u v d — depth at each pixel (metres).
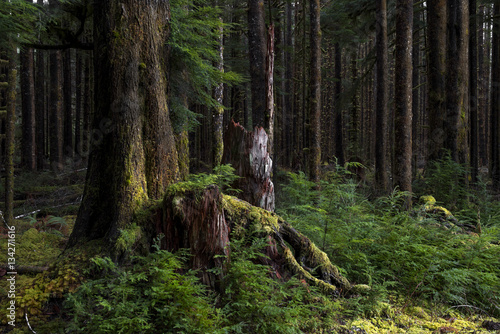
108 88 4.18
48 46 5.02
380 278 4.25
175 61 4.95
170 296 2.99
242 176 4.56
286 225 4.04
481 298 4.05
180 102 5.59
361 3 12.09
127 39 4.15
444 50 8.69
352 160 11.45
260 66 8.43
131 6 4.18
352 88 13.09
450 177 7.64
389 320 3.55
